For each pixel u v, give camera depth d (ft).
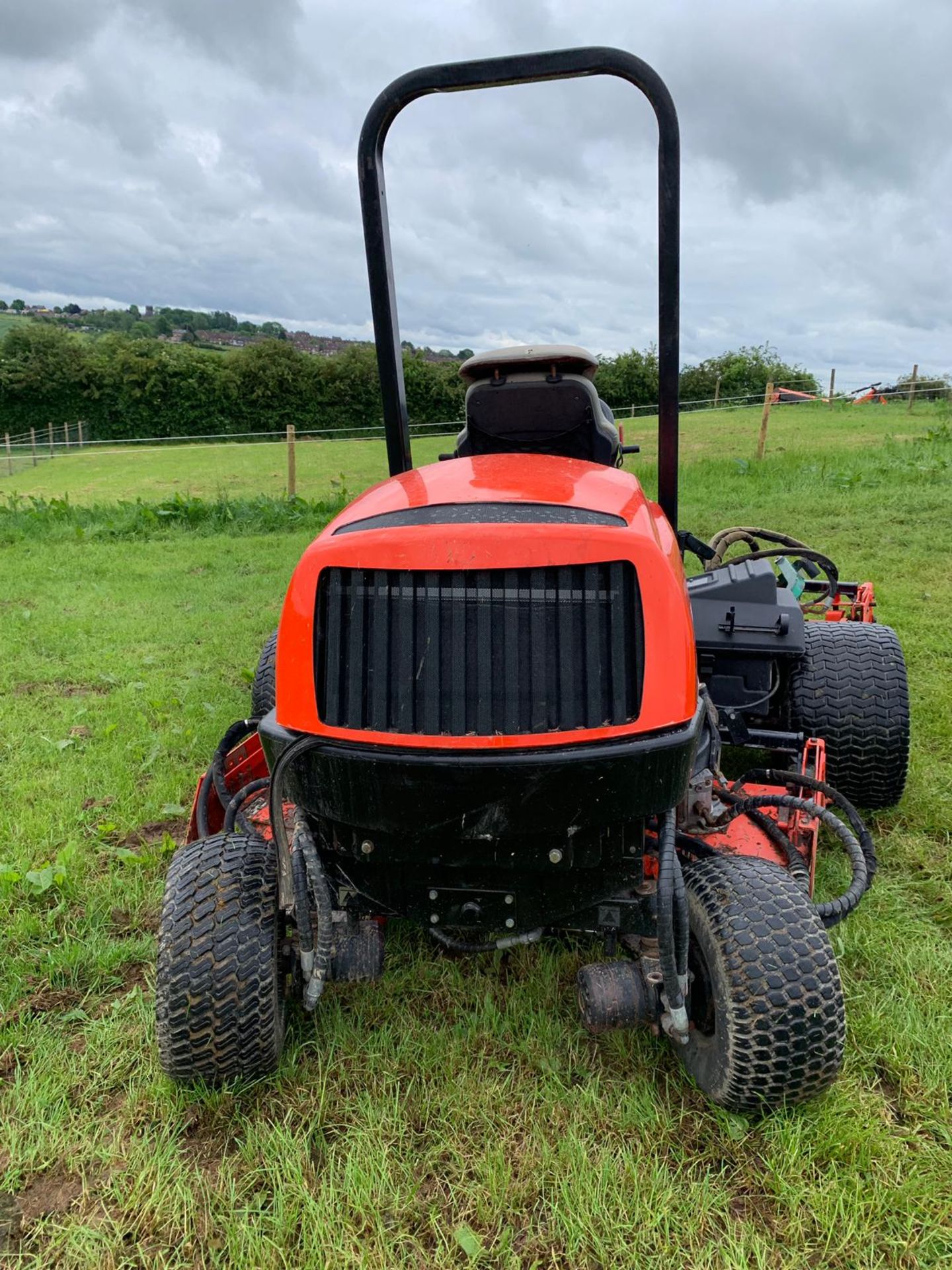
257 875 8.08
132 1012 9.36
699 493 40.55
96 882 11.80
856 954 9.87
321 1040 8.85
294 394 154.20
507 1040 8.85
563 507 7.70
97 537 38.47
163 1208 7.13
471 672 7.10
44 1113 8.10
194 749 16.14
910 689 17.29
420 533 7.13
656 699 7.00
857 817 9.82
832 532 31.45
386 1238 6.89
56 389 152.05
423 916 8.02
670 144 8.53
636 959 8.83
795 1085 7.29
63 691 19.66
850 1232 6.79
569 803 7.00
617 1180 7.24
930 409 100.73
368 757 7.07
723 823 9.82
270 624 24.41
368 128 9.04
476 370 10.88
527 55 8.52
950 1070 8.24
